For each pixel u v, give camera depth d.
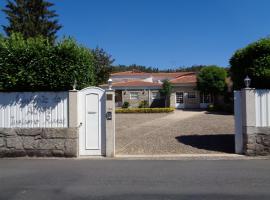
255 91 10.57
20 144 10.80
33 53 10.74
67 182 7.46
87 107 10.93
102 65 35.28
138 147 12.49
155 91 44.03
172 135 15.74
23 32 30.98
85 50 11.77
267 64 10.72
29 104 10.92
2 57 10.74
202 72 39.50
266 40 11.08
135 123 23.42
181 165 9.18
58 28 33.25
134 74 57.31
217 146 12.35
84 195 6.48
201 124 21.11
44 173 8.37
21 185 7.23
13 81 10.68
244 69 11.41
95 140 10.91
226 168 8.72
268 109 10.55
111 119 10.75
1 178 7.88
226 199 6.11
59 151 10.71
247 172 8.22
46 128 10.77
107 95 10.75
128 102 43.59
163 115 31.78
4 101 10.99
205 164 9.29
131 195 6.44
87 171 8.55
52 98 10.88
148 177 7.83
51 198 6.33
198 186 6.98
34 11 32.59
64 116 10.81
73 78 10.84
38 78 10.75
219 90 38.88
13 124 10.93
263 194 6.38
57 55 10.78
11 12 32.00
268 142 10.48
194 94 43.69
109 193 6.59
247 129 10.54
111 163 9.61
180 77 49.06
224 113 32.84
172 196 6.33
